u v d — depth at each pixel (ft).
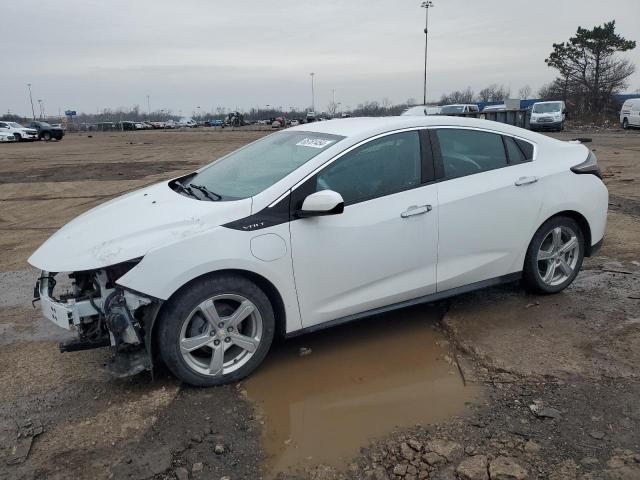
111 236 11.80
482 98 280.10
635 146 70.64
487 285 15.16
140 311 11.59
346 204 12.89
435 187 13.92
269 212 12.13
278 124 230.27
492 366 12.71
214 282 11.65
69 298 12.08
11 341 14.66
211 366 12.00
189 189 14.17
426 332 14.74
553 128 112.88
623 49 182.29
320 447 10.16
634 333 13.97
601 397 11.29
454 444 10.03
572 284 17.58
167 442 10.32
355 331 14.88
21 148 107.55
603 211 16.71
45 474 9.53
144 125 292.61
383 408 11.34
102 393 12.00
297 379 12.52
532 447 9.82
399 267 13.58
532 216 15.26
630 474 9.05
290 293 12.46
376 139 13.50
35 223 30.71
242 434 10.57
